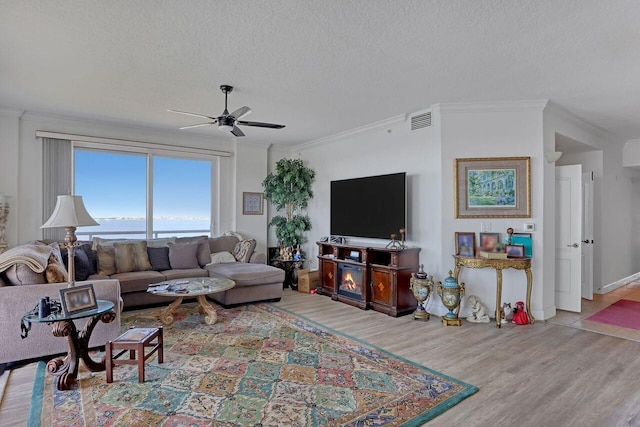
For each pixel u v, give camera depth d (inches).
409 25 99.3
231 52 117.1
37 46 113.4
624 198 260.5
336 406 90.4
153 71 132.8
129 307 176.1
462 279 170.4
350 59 121.5
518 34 103.8
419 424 83.0
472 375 108.7
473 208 168.9
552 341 138.9
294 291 232.2
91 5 90.7
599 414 88.0
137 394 95.7
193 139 241.8
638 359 122.2
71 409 88.1
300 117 192.9
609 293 232.1
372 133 211.0
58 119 197.3
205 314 169.8
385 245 197.0
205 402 91.9
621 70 129.0
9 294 110.0
